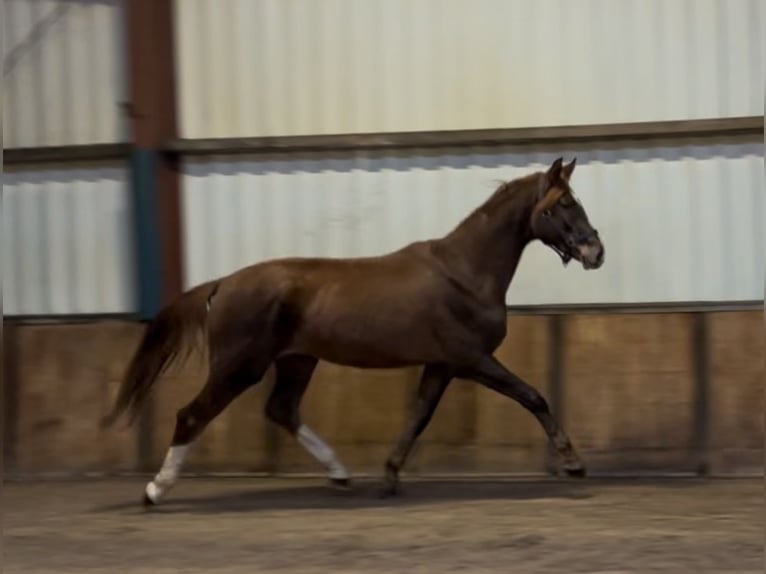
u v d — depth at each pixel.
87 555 9.30
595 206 12.85
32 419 13.24
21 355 13.33
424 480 12.45
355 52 13.14
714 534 9.58
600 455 12.41
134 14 13.10
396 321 10.73
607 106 12.80
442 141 12.88
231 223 13.30
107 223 13.44
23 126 13.59
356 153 13.12
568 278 12.89
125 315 13.38
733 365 12.28
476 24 12.96
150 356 10.98
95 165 13.45
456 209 13.01
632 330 12.45
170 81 13.34
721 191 12.64
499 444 12.52
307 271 11.01
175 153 13.30
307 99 13.24
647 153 12.75
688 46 12.67
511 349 12.62
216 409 10.93
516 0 12.88
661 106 12.73
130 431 13.07
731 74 12.62
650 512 10.48
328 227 13.18
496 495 11.44
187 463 12.96
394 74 13.10
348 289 10.83
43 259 13.56
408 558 8.95
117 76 13.44
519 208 10.83
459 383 12.60
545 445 12.45
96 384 13.17
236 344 10.81
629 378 12.41
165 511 11.01
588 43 12.80
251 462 12.88
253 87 13.30
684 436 12.31
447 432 12.59
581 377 12.48
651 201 12.76
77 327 13.25
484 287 10.80
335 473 11.78
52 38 13.53
